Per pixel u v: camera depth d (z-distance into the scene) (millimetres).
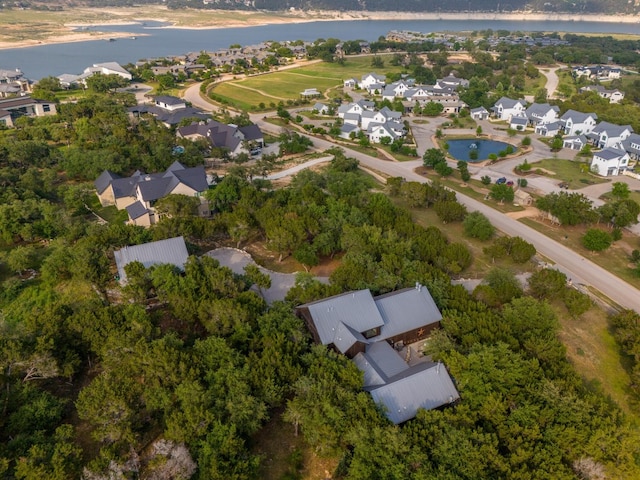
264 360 49531
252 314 57875
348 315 58906
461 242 89000
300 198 92125
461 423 45750
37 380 52469
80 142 126188
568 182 124875
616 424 45781
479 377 49656
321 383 47000
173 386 47469
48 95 174250
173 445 41438
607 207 94375
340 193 97000
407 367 54906
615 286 77438
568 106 187125
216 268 65938
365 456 41594
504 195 107062
